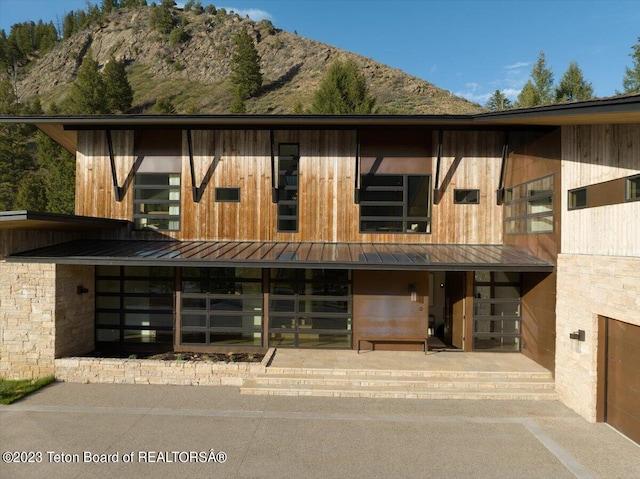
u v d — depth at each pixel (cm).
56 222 1026
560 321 976
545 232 1078
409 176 1349
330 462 700
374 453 731
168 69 8238
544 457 722
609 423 845
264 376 1044
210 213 1377
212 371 1066
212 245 1300
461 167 1343
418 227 1351
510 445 762
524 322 1210
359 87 3356
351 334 1263
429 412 898
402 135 1350
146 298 1310
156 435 791
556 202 1016
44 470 671
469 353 1227
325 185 1362
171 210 1389
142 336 1309
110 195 1395
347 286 1274
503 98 5444
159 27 9600
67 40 10906
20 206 3384
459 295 1282
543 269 1041
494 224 1340
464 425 840
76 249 1192
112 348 1304
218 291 1297
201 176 1380
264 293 1283
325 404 938
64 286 1134
